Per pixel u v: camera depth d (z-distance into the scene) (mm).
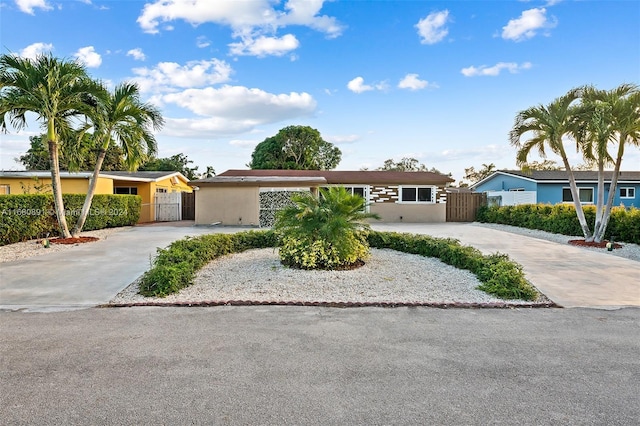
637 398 2594
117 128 11758
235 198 17203
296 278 6293
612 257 8688
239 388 2725
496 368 3059
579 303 4996
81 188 16891
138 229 15570
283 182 16969
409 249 8859
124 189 20812
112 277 6484
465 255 6980
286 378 2879
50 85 9938
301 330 3949
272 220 17266
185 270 5812
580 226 12258
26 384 2770
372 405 2504
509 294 5211
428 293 5449
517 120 11195
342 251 6980
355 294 5406
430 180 20500
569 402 2543
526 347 3502
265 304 4891
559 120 10477
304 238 7152
